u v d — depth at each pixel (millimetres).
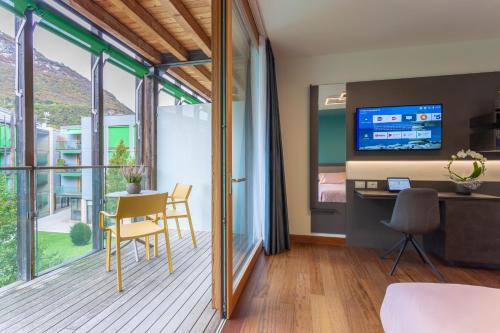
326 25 2852
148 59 3793
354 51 3484
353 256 3105
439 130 3193
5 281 2254
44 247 2520
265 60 3158
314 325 1763
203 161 4051
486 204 2689
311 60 3635
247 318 1839
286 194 3666
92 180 3068
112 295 2123
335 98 3566
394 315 1145
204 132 4039
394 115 3309
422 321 939
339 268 2738
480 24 2830
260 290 2248
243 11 2375
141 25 2852
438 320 914
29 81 2330
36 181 2414
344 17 2701
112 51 3209
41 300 2037
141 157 3984
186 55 3791
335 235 3572
